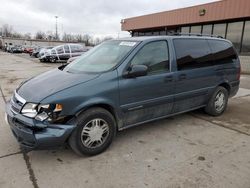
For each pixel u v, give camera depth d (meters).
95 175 2.98
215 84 5.03
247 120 5.07
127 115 3.71
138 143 3.86
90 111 3.30
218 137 4.15
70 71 3.87
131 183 2.82
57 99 3.05
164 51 4.13
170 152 3.57
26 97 3.21
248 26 14.29
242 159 3.39
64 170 3.08
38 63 20.25
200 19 16.17
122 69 3.59
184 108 4.59
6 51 54.56
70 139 3.22
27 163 3.24
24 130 3.05
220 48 5.17
